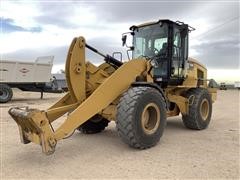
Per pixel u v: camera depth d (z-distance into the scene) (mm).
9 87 14234
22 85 15508
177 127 7449
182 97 6840
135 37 7180
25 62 14898
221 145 5438
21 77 14875
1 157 4699
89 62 5363
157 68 6648
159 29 6703
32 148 5219
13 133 6531
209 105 7418
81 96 5051
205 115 7324
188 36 7195
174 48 6668
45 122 4164
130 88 5191
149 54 6852
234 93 27656
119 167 4195
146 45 6918
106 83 4965
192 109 6926
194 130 7035
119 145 5438
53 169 4137
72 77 4914
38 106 12367
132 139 4898
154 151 5016
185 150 5078
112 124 7637
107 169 4117
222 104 14203
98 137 6129
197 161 4445
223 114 10109
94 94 4805
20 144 5512
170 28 6516
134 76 5441
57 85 16891
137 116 4906
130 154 4848
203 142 5691
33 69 15344
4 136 6211
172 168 4133
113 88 5070
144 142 5035
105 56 5555
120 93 5191
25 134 4562
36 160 4547
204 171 4008
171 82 6770
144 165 4273
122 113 4883
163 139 5953
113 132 6641
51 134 4211
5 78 14258
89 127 6324
